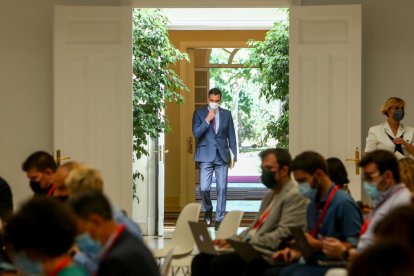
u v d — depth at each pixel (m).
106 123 11.11
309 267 6.28
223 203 14.59
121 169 11.11
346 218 6.32
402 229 3.02
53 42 11.20
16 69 11.38
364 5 11.28
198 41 18.66
